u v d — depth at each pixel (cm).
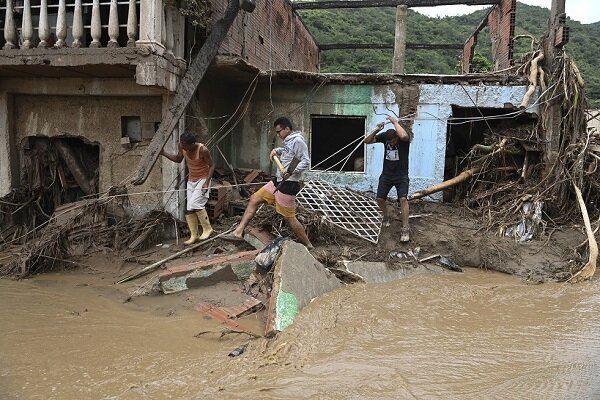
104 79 834
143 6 726
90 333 505
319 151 1288
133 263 738
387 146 789
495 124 1029
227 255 685
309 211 814
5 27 788
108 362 435
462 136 1121
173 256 720
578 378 382
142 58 728
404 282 664
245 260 639
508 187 935
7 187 881
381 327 503
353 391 365
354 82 1000
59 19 754
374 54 2898
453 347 452
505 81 983
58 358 443
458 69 1998
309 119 1036
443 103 993
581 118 948
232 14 822
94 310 577
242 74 933
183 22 834
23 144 890
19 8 834
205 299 605
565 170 892
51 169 905
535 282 691
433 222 867
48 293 632
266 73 947
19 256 728
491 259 762
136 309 589
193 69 797
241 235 693
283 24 1480
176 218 842
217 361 434
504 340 470
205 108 942
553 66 947
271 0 1332
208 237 760
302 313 527
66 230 751
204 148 730
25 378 404
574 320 529
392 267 710
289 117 1041
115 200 840
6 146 874
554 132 930
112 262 738
